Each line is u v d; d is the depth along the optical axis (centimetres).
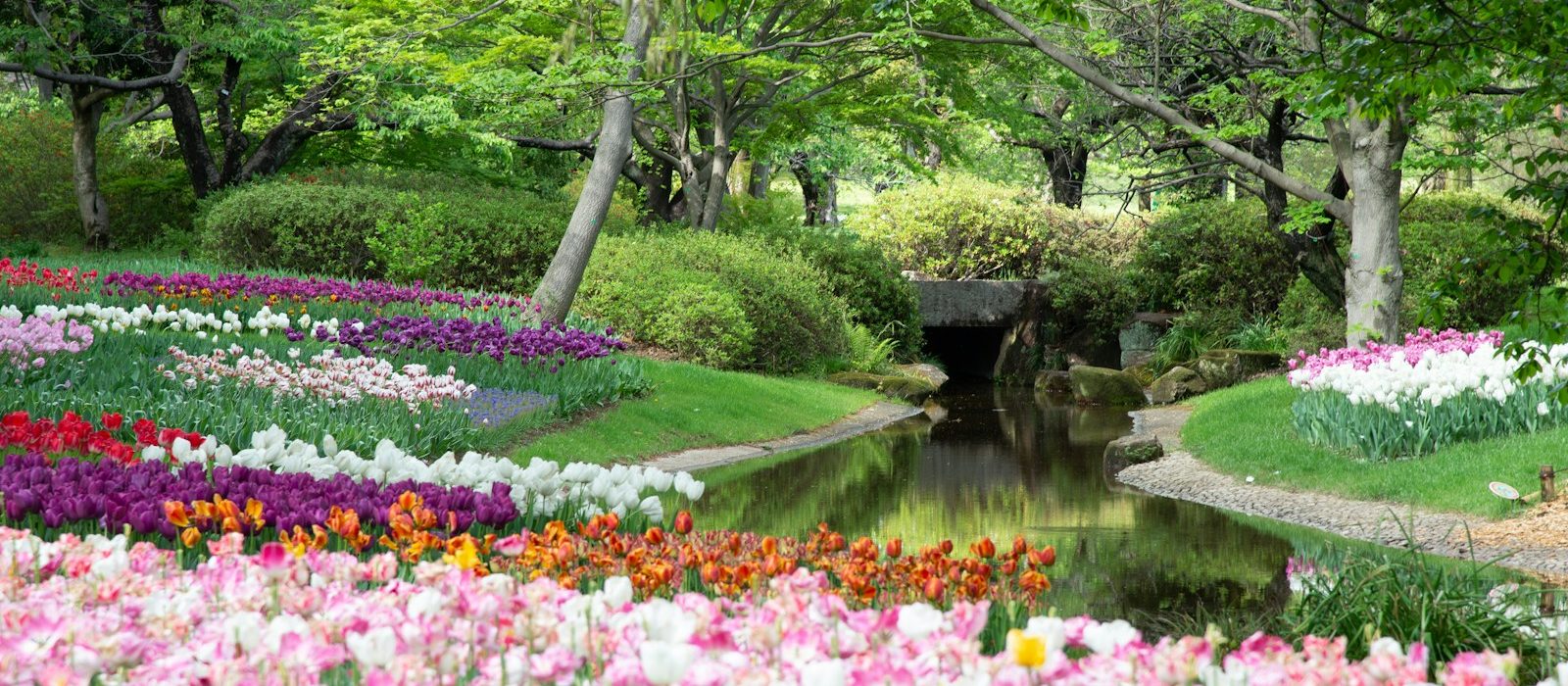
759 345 2058
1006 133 2972
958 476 1263
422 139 2772
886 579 460
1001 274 3195
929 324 2820
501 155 2544
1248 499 1080
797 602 273
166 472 542
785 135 2511
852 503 1077
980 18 2145
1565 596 642
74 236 2767
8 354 909
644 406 1420
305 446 605
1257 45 1717
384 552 495
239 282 1508
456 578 303
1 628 276
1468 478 993
